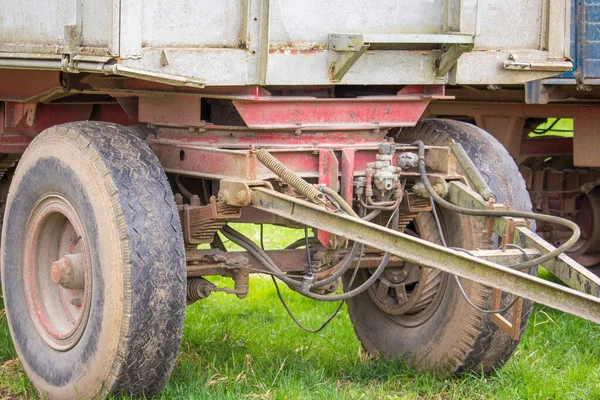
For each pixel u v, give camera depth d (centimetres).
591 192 1030
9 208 677
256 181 600
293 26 618
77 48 590
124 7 559
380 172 636
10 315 680
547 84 898
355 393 662
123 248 583
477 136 719
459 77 670
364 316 782
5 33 682
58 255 670
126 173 598
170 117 652
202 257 645
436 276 708
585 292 555
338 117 642
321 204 583
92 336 601
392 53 648
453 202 659
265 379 674
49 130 646
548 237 1051
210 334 832
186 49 582
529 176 1066
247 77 601
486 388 683
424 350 721
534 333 824
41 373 647
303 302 981
